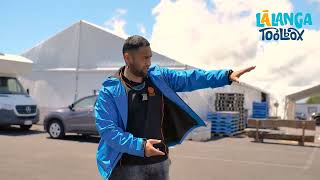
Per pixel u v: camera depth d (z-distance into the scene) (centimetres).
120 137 267
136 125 288
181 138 311
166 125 310
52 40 2148
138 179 290
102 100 283
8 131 1694
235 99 2036
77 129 1430
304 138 1554
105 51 2012
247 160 1092
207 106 1891
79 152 1124
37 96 2175
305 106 5291
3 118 1609
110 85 286
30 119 1678
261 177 855
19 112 1631
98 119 279
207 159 1080
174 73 312
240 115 2131
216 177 836
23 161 956
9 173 814
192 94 1734
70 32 2103
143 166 291
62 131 1462
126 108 285
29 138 1451
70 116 1445
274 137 1606
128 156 289
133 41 281
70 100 2084
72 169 870
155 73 302
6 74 1722
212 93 1973
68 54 2106
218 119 1866
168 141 311
